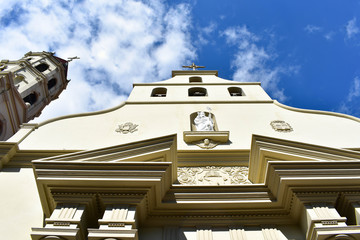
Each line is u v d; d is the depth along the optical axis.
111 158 6.79
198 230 5.79
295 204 5.79
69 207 5.51
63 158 6.32
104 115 11.16
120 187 5.65
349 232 4.93
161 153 7.19
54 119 10.42
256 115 11.38
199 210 5.97
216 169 8.40
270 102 12.53
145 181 5.60
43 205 5.88
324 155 6.84
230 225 5.90
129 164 5.78
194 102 12.47
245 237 5.66
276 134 9.99
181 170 8.33
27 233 6.19
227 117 11.26
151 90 14.11
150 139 7.27
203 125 10.62
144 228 5.88
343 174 5.75
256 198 5.97
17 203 6.83
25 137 9.28
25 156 8.31
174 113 11.54
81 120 10.64
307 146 7.05
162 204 5.88
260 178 7.30
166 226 5.88
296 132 10.07
